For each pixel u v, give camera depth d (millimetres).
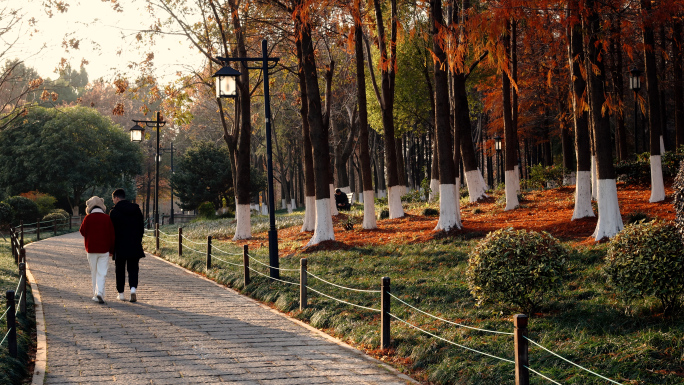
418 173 53500
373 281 11625
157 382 6227
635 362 6000
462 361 6867
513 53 21344
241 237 22266
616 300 8320
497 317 8453
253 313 10570
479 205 23156
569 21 11078
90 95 63000
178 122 23562
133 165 56031
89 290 12320
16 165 49281
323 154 17250
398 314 9312
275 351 7844
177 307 10812
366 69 32719
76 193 53625
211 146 49219
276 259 13102
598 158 12922
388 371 7047
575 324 7598
